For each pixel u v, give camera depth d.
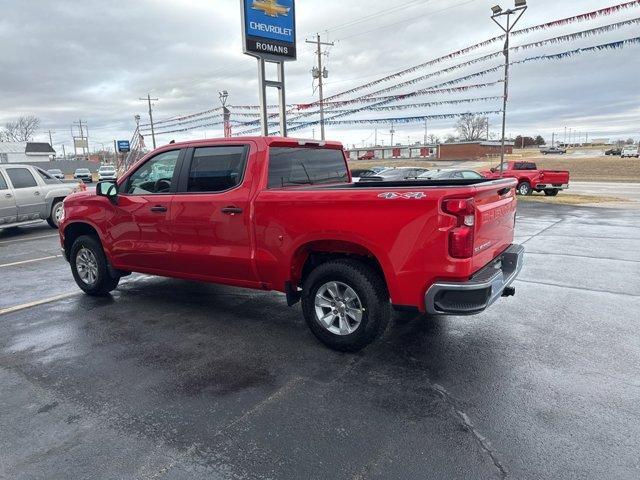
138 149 33.94
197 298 5.89
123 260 5.59
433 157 73.56
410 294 3.66
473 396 3.34
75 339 4.57
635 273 6.80
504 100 19.36
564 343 4.23
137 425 3.06
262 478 2.53
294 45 11.02
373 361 3.95
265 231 4.33
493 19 17.12
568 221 12.91
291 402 3.31
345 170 5.74
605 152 87.88
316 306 4.19
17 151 74.94
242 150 4.57
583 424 2.96
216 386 3.57
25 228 13.18
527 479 2.48
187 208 4.82
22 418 3.17
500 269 4.00
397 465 2.61
